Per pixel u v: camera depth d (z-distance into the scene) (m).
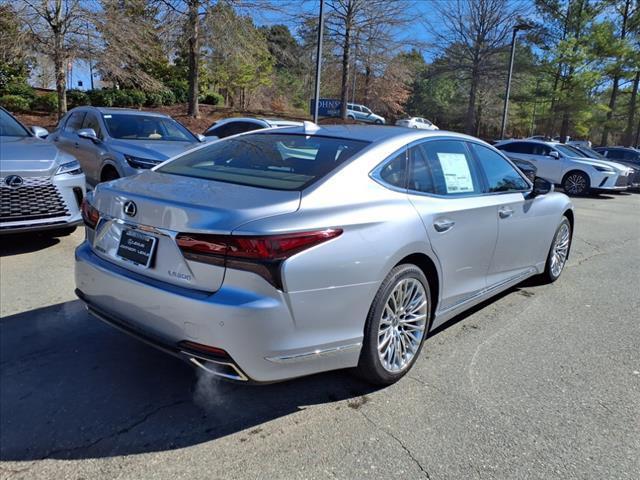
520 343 3.89
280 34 26.58
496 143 16.83
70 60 17.14
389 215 2.91
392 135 3.40
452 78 35.88
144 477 2.30
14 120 6.74
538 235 4.78
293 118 28.22
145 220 2.68
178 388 3.05
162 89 21.61
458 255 3.55
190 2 19.14
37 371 3.18
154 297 2.56
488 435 2.69
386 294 2.89
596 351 3.79
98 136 7.75
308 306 2.51
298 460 2.44
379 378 3.04
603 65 30.27
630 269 6.35
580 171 14.93
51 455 2.43
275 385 3.12
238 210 2.47
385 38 25.14
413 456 2.50
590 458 2.54
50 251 5.55
